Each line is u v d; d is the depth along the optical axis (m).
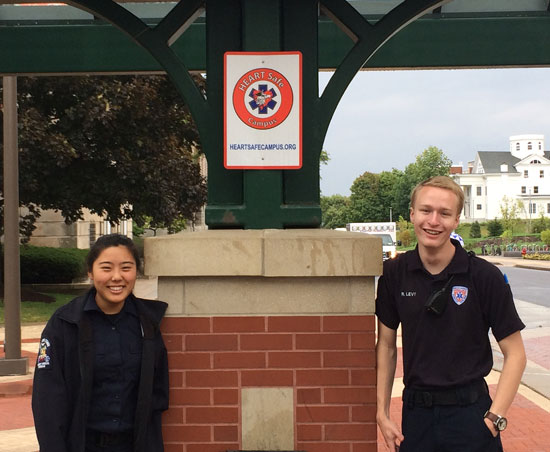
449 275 2.96
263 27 3.72
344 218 133.00
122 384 2.85
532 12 6.53
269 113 3.73
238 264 3.31
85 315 2.84
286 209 3.73
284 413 3.35
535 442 6.02
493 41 6.52
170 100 18.55
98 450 2.83
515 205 100.94
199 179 19.81
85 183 17.66
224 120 3.72
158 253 3.32
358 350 3.34
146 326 2.92
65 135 16.81
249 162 3.72
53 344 2.78
